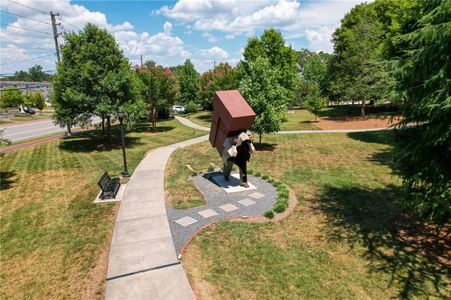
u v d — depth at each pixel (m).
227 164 13.34
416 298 6.38
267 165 17.17
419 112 7.23
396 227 9.43
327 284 6.81
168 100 31.98
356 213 10.48
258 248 8.26
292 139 25.55
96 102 20.75
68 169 16.69
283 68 34.06
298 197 12.09
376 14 37.59
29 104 70.81
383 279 6.98
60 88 20.61
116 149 22.22
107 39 21.67
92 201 11.84
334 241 8.65
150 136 28.58
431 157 7.42
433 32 6.23
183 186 13.42
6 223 10.11
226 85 37.44
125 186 13.52
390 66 7.86
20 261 7.84
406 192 8.33
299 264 7.55
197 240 8.67
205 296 6.42
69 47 21.11
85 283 6.89
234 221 9.88
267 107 19.56
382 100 8.98
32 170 16.59
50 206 11.46
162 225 9.61
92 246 8.47
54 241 8.80
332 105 57.97
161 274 7.10
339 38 42.41
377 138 24.42
